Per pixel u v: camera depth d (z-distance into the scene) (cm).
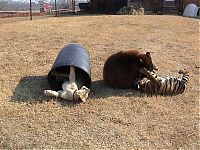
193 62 487
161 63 469
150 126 283
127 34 666
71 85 333
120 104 323
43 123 285
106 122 288
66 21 865
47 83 372
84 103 323
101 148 249
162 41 614
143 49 543
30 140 259
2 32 666
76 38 607
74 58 348
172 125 286
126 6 1365
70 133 270
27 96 340
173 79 356
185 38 660
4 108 311
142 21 865
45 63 452
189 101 340
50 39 596
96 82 385
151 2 1421
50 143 255
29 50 516
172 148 251
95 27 745
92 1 1536
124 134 268
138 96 344
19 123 285
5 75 404
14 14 1524
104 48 541
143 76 357
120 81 359
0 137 262
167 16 1045
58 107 313
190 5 1353
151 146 252
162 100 337
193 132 275
